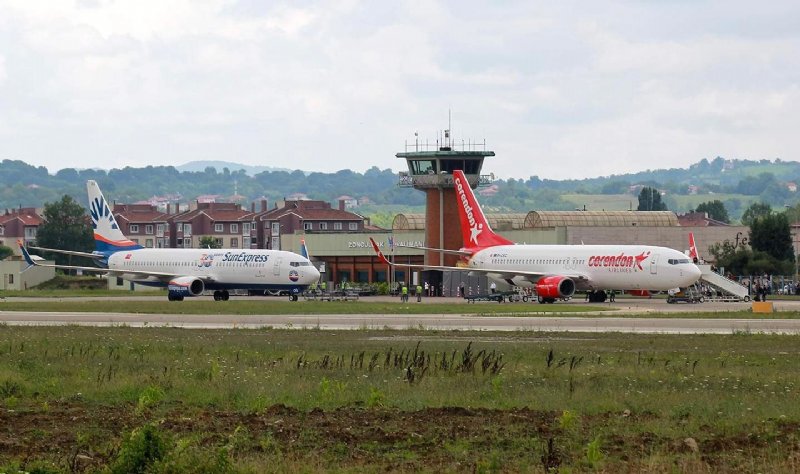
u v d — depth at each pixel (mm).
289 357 164250
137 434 79438
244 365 154125
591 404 114250
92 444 92562
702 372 143500
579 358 158875
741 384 132000
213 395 121000
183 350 178625
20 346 186375
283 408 111312
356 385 129375
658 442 93000
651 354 168500
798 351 174875
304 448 91062
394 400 117375
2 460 84750
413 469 83188
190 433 97188
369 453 89312
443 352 169875
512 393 122750
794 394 122688
